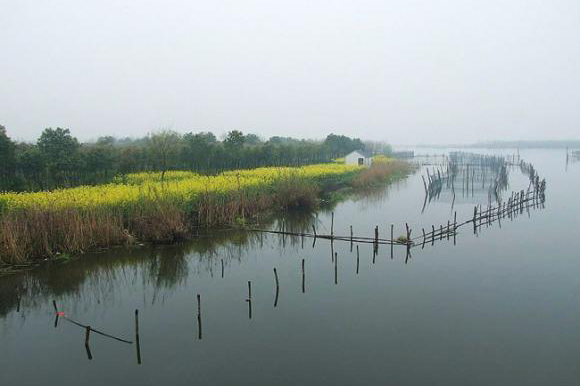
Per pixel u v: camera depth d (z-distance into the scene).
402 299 20.25
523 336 16.70
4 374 14.27
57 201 28.56
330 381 13.82
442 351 15.62
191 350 15.77
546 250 28.53
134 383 13.82
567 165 109.69
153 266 25.53
